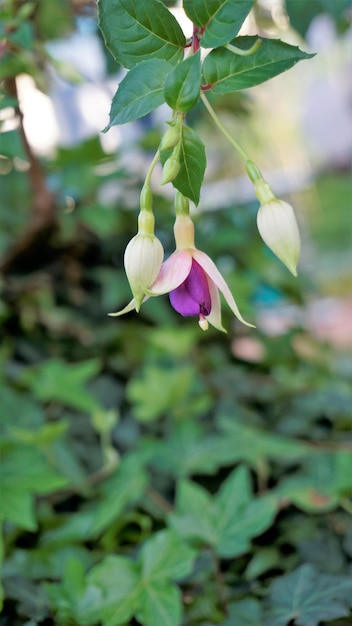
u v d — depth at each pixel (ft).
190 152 1.46
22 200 3.42
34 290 3.16
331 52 6.84
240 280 3.26
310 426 2.63
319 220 10.78
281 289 3.61
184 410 2.64
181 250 1.54
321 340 3.83
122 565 1.82
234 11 1.46
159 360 3.16
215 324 1.57
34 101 3.51
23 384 2.90
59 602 1.77
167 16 1.50
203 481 2.34
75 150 2.93
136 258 1.49
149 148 3.11
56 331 3.20
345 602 1.75
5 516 1.91
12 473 2.02
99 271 3.20
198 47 1.49
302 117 11.55
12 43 2.07
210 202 3.66
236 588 1.87
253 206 3.74
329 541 1.99
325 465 2.22
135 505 2.15
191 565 1.81
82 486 2.25
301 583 1.79
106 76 2.89
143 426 2.75
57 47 2.98
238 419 2.76
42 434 2.16
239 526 1.92
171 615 1.72
